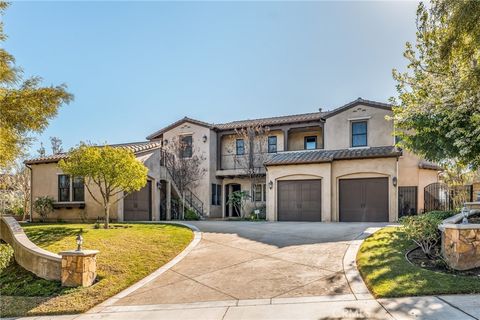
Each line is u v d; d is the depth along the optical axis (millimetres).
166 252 10469
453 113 9062
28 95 8086
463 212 9297
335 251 9688
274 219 19859
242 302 6527
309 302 6238
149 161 20906
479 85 8195
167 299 7047
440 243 8953
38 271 9070
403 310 5488
